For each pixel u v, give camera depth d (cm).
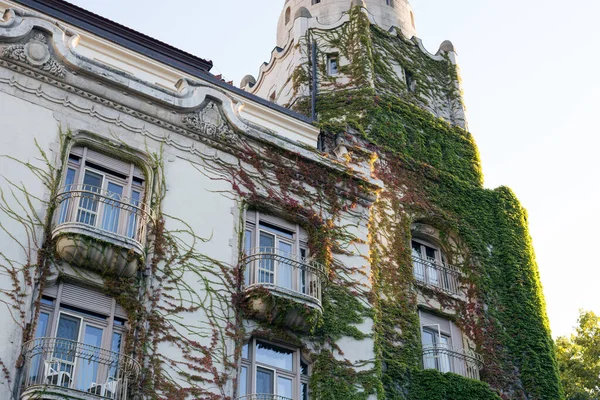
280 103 4081
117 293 2372
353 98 3803
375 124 3688
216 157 2784
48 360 2147
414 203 3506
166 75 3222
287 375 2572
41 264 2278
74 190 2427
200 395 2334
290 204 2852
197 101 2820
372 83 3872
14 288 2205
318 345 2652
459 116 4062
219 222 2667
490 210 3728
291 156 2947
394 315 3098
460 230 3547
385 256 3244
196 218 2627
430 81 4153
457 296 3403
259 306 2544
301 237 2861
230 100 2903
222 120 2856
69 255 2314
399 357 3006
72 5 3216
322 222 2891
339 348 2677
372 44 4069
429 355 3125
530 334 3403
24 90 2511
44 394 2058
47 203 2372
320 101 3859
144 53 3195
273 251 2755
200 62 3462
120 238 2369
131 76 2719
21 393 2077
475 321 3362
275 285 2567
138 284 2419
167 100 2755
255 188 2812
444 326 3319
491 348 3316
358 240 2952
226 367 2420
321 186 2975
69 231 2302
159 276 2456
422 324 3256
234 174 2792
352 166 3119
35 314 2206
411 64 4144
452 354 3166
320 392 2564
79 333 2281
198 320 2450
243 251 2673
